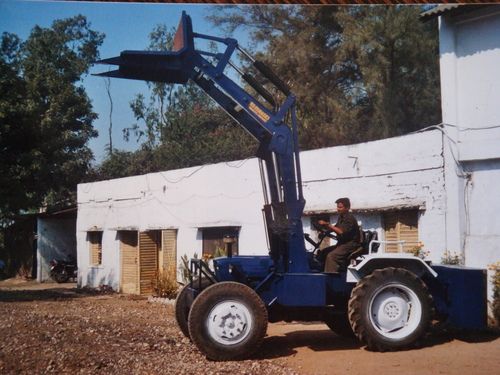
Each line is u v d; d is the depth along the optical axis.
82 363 8.04
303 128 23.81
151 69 9.31
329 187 14.78
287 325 12.07
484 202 12.18
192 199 19.19
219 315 8.38
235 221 17.47
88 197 25.02
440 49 13.35
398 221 13.47
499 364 7.75
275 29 25.55
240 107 9.19
